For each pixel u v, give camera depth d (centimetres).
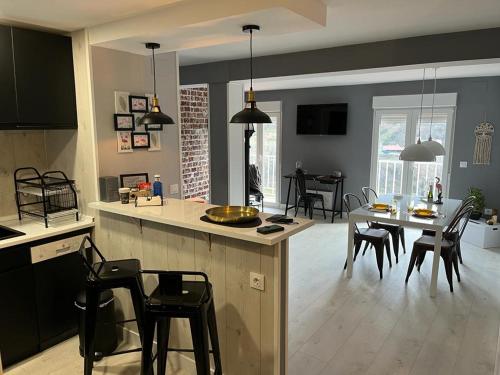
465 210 416
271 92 776
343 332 305
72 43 281
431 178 632
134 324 284
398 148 657
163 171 337
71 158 302
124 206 267
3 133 295
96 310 220
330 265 456
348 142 704
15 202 306
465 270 443
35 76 265
